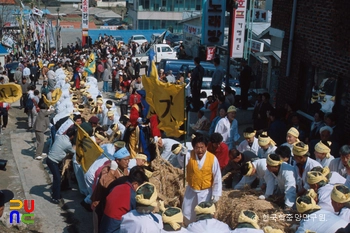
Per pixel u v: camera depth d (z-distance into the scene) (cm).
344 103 1161
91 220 927
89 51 3997
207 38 1930
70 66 2872
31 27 5019
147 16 6788
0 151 1433
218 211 753
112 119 1308
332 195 612
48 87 2248
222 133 1109
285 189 719
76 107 1460
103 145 970
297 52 1346
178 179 870
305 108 1345
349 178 726
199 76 1622
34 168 1266
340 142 1019
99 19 8519
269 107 1323
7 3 5238
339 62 1157
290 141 870
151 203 580
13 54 4609
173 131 882
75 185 1116
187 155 853
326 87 1234
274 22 1470
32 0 6775
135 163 909
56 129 1248
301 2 1312
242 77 1666
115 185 680
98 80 3002
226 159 909
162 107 891
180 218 577
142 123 1059
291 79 1384
